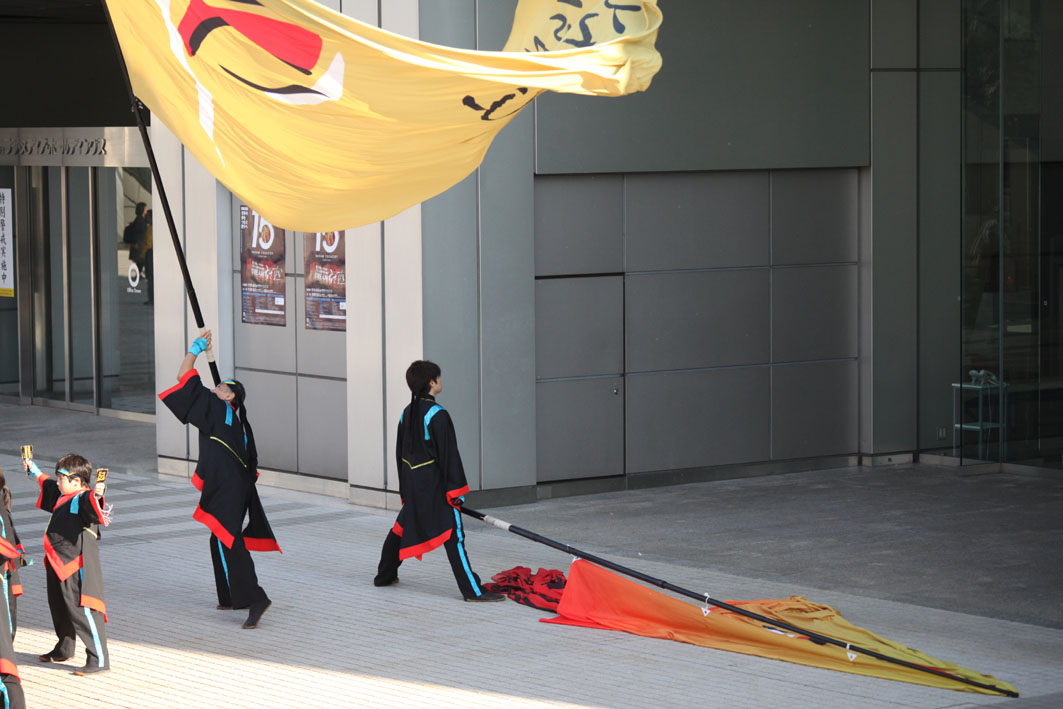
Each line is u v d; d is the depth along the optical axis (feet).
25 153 105.60
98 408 103.91
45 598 51.96
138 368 101.30
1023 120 79.77
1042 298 79.66
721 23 74.33
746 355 77.20
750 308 77.20
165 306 78.74
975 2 79.92
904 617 49.26
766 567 56.95
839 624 46.14
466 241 66.85
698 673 41.96
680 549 60.23
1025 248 79.92
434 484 50.80
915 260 80.89
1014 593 52.75
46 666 43.14
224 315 76.79
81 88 105.29
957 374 82.28
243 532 49.19
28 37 105.60
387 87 39.96
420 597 51.67
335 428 72.28
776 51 76.18
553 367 71.26
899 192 80.23
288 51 39.55
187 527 64.75
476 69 39.52
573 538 62.44
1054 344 79.56
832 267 79.82
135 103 43.34
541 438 71.10
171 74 42.11
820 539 62.18
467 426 67.56
